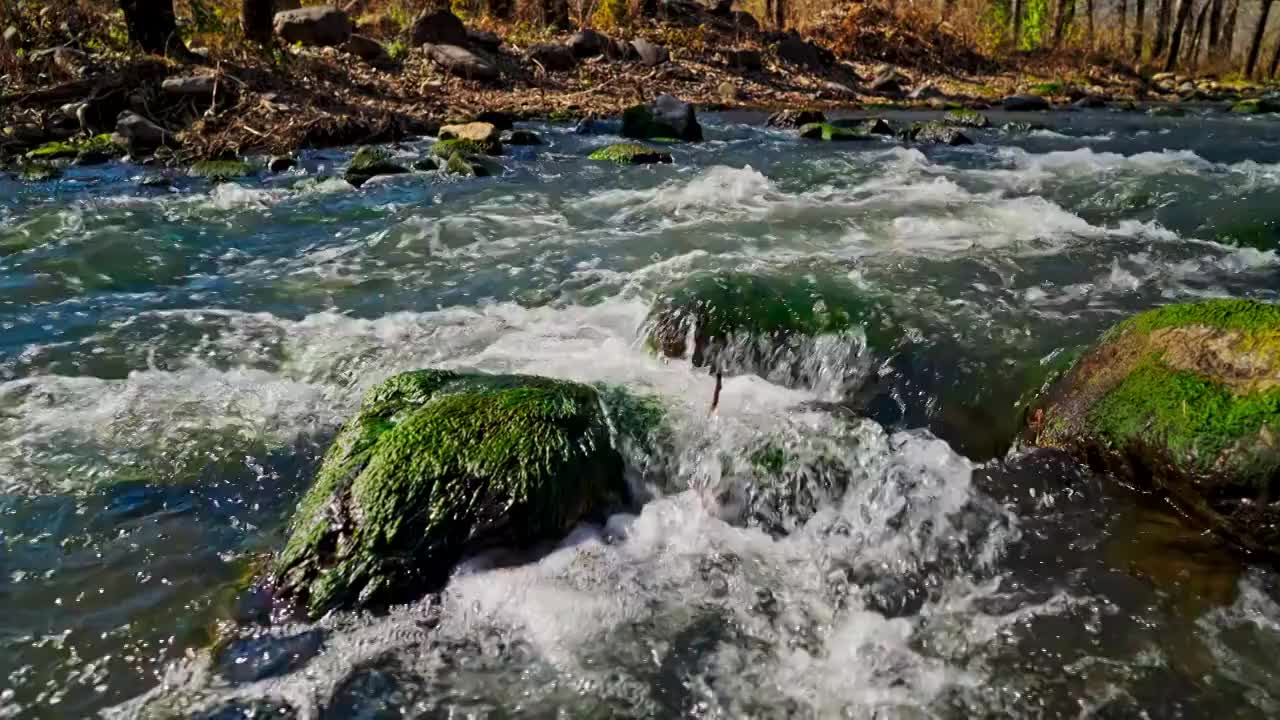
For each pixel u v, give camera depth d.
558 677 2.93
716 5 22.66
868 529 3.77
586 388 4.20
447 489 3.37
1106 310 5.68
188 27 14.13
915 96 20.22
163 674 2.88
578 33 18.44
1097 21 32.72
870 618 3.25
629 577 3.39
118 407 4.55
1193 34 31.61
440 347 5.30
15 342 5.34
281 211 8.31
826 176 9.79
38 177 9.30
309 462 4.11
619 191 8.95
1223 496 3.47
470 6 20.48
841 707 2.85
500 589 3.26
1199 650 3.04
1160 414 3.76
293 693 2.83
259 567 3.36
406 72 15.11
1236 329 3.89
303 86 12.91
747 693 2.89
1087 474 4.01
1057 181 9.46
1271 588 3.31
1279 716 2.76
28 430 4.29
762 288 5.64
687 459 4.12
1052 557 3.56
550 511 3.44
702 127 13.96
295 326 5.65
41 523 3.59
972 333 5.29
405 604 3.17
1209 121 16.20
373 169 9.70
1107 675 2.95
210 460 4.09
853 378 4.94
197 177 9.63
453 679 2.91
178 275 6.64
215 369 5.03
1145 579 3.39
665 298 5.50
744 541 3.69
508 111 14.24
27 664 2.89
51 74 11.55
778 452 4.12
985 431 4.52
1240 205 8.05
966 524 3.77
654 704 2.84
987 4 28.05
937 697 2.88
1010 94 21.33
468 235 7.51
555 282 6.34
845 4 25.78
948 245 7.00
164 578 3.30
